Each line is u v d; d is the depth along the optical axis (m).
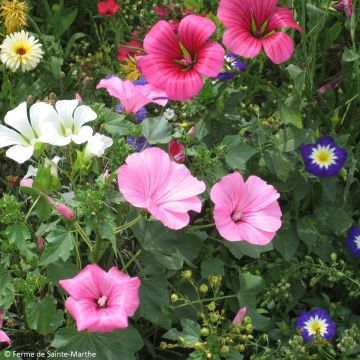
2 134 0.48
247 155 0.60
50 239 0.47
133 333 0.52
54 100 0.63
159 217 0.46
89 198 0.46
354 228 0.68
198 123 0.65
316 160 0.67
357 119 0.76
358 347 0.60
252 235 0.51
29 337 0.57
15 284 0.51
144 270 0.55
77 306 0.44
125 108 0.57
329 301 0.65
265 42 0.56
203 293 0.61
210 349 0.53
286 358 0.57
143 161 0.48
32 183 0.48
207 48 0.56
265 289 0.64
